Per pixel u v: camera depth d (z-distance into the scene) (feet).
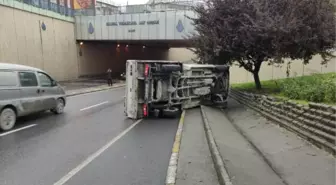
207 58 45.44
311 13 34.78
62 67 101.76
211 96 43.50
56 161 19.35
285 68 68.59
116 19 104.58
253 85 54.85
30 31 84.74
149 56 166.20
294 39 34.71
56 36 98.22
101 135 26.84
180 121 33.27
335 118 17.56
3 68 29.12
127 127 30.48
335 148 16.48
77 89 74.02
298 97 27.63
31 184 15.58
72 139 25.29
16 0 78.64
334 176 14.37
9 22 76.33
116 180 16.15
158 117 36.45
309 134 19.92
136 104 34.76
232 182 14.46
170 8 99.45
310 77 40.24
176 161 19.10
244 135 26.09
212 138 23.53
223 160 17.79
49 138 25.53
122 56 144.97
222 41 40.75
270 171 16.37
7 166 18.34
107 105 47.85
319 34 35.60
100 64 126.72
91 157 20.25
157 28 98.84
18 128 29.63
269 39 36.32
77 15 109.60
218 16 41.32
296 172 15.65
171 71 35.32
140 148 22.53
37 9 87.86
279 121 25.52
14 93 29.84
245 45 37.99
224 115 38.11
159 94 35.45
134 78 34.53
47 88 35.96
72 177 16.58
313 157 17.08
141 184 15.58
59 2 100.22
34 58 86.53
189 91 39.55
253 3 36.94
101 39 108.27
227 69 44.78
